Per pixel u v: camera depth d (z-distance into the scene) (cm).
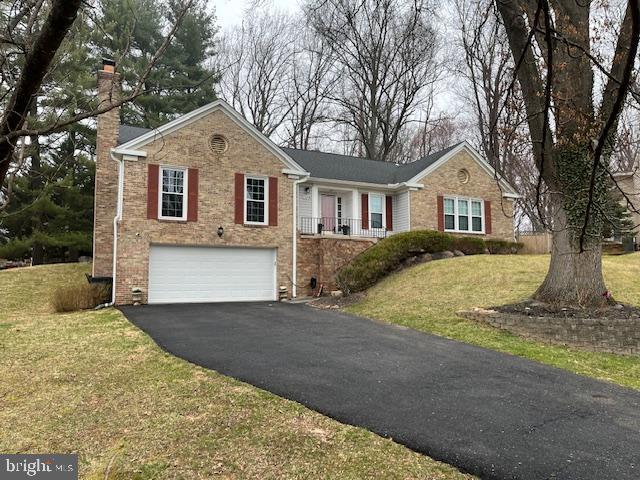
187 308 1279
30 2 224
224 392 526
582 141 780
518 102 599
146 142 1405
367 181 1941
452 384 577
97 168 1521
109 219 1504
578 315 891
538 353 771
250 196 1567
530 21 518
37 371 613
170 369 622
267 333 898
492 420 459
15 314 1234
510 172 1947
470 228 2002
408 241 1585
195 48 2534
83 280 1780
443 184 1972
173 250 1436
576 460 376
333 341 824
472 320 989
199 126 1489
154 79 2302
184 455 373
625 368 715
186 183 1455
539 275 1239
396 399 516
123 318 1072
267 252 1580
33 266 2023
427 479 343
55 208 1930
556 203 973
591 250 949
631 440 419
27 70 176
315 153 2161
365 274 1452
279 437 409
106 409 473
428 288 1294
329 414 466
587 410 497
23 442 396
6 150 183
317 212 1845
